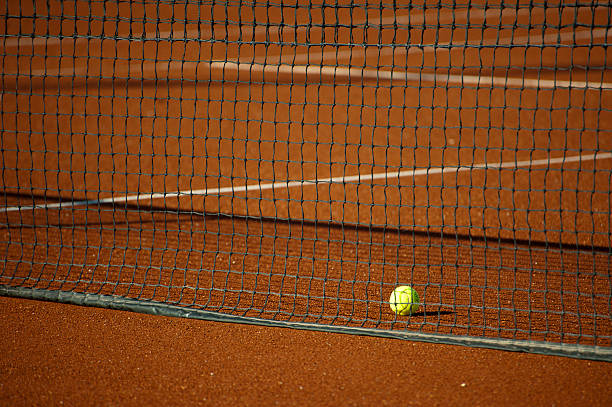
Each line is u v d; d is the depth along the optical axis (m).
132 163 18.55
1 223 14.07
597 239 13.24
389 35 34.56
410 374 8.54
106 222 14.22
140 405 7.95
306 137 21.02
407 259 12.30
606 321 9.85
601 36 33.72
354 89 25.88
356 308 10.42
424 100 24.44
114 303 10.26
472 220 14.37
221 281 11.44
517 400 7.99
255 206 15.34
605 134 20.47
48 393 8.19
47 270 11.83
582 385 8.27
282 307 10.44
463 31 35.47
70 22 36.28
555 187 16.38
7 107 23.77
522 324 9.84
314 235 13.55
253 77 27.81
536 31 35.12
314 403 7.96
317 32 35.19
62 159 18.81
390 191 16.25
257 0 39.44
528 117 22.42
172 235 13.50
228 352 9.10
